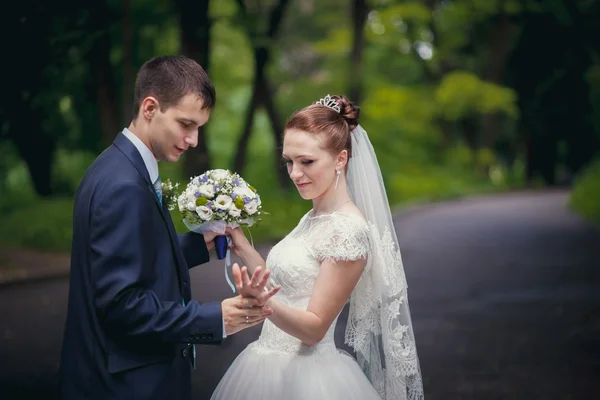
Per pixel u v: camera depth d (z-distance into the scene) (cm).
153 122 263
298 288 289
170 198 281
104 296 246
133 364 257
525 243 1473
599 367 604
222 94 2425
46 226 1297
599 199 1948
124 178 255
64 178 2170
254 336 706
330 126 290
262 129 2822
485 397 529
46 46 1108
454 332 727
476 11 2855
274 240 1377
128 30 1497
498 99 2564
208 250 309
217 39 2298
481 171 3450
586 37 2950
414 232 1703
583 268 1140
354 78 2144
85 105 1906
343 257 279
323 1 2750
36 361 611
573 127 3262
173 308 251
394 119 2627
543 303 870
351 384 297
